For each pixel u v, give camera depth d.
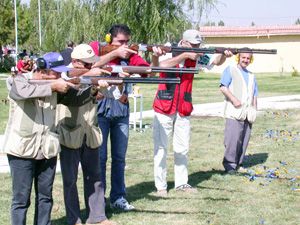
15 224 5.00
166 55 6.74
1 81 32.88
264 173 8.48
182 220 6.10
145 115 15.75
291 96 22.92
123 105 6.13
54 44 33.75
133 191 7.34
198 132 12.86
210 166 9.06
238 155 8.65
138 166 8.97
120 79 5.06
